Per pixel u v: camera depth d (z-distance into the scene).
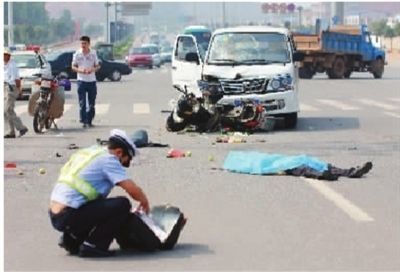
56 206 13.59
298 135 31.81
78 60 34.59
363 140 30.39
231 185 20.53
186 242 14.71
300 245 14.48
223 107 32.47
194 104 32.03
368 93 59.84
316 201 18.48
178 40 37.03
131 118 39.53
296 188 20.08
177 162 24.42
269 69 33.41
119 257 13.72
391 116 40.78
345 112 43.22
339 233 15.40
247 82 32.81
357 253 13.93
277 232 15.48
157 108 45.97
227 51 34.12
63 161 24.84
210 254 13.86
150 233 13.94
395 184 20.78
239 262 13.37
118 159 13.76
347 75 87.06
